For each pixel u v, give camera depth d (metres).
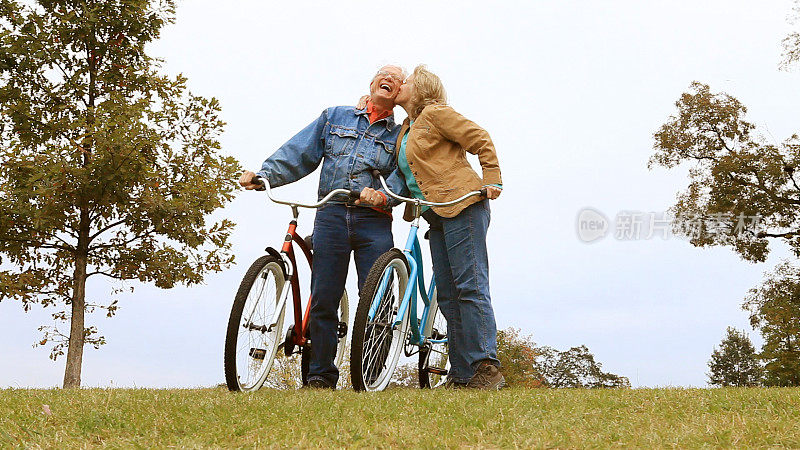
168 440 2.55
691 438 2.40
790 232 20.34
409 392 3.57
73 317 10.73
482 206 4.00
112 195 10.23
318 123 4.33
